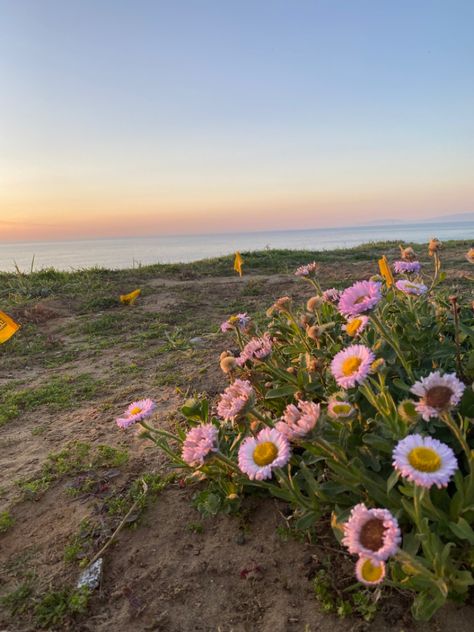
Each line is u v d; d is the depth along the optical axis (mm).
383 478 361
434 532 316
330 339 515
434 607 286
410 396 406
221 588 366
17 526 453
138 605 358
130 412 447
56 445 603
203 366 843
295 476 403
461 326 443
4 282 1753
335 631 319
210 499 434
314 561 373
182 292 1524
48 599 366
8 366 955
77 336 1139
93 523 444
